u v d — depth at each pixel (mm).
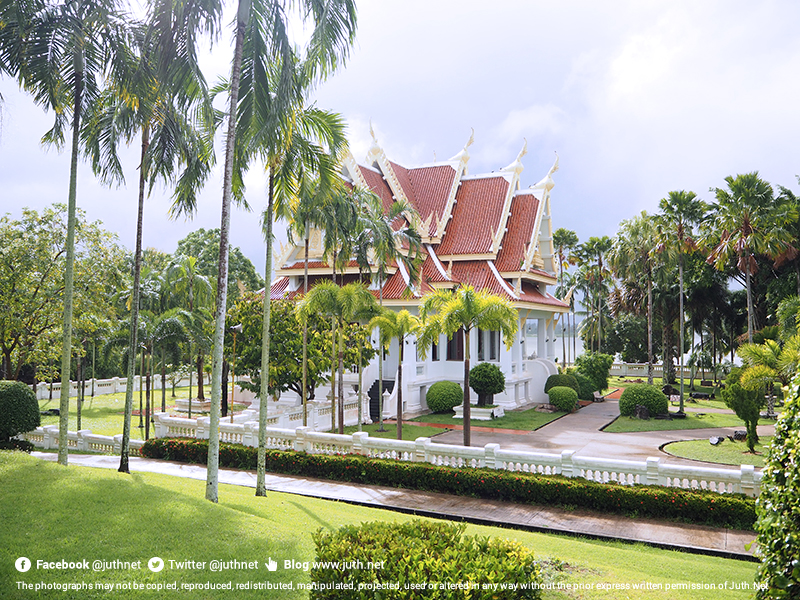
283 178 16281
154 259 63000
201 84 13273
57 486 11211
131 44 15359
